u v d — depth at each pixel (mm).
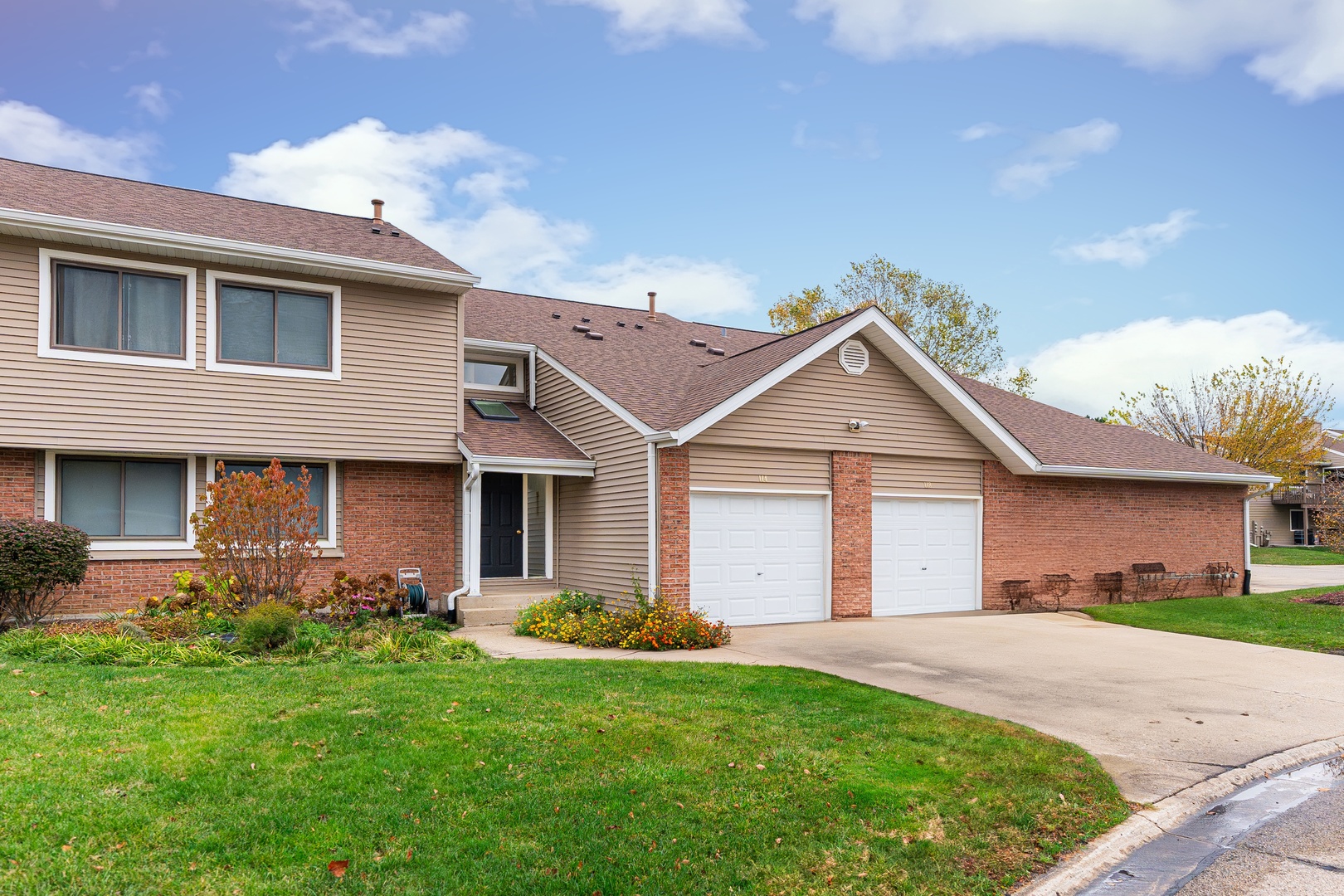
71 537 11695
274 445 13844
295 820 5176
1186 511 20906
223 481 11883
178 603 12461
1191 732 8047
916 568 16844
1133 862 5312
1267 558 35781
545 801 5637
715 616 14398
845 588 15695
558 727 7152
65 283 12633
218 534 11680
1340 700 9445
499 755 6418
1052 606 18375
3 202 12086
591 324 20547
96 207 13273
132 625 11273
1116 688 9844
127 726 6734
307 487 12555
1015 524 18078
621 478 14836
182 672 8914
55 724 6703
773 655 11617
